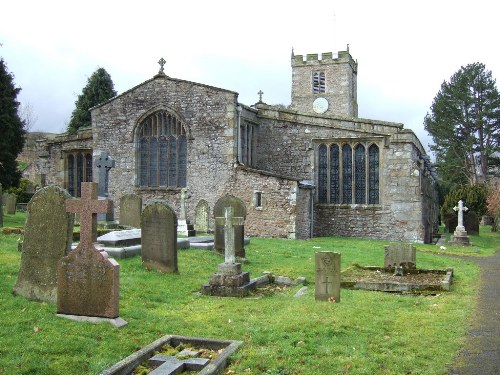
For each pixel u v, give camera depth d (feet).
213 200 92.53
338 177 96.94
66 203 29.01
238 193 90.74
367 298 38.58
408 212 91.30
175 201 96.02
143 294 36.06
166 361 22.89
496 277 53.31
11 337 24.76
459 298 39.86
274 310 33.81
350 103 155.84
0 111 85.66
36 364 21.90
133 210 72.28
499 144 191.42
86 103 164.76
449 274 47.91
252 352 24.59
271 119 100.53
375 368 23.11
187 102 95.30
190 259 51.65
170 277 42.83
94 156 101.09
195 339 25.89
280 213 87.25
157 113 97.66
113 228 68.54
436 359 24.73
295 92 158.71
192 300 36.58
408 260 51.19
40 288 31.01
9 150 87.45
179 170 96.43
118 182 99.35
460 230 96.43
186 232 71.56
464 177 201.05
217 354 24.53
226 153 92.12
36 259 31.30
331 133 96.89
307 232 92.12
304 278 45.60
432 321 31.89
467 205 142.82
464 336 28.96
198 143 94.22
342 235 95.45
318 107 155.74
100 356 23.50
